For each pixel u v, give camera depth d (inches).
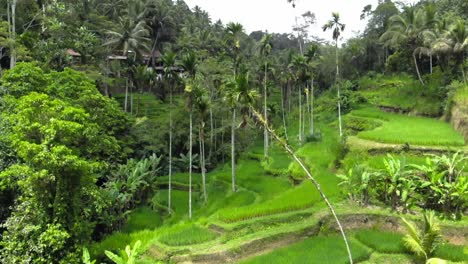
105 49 2260.1
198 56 2197.3
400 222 854.5
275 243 837.8
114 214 1198.3
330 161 1353.3
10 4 1742.1
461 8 2222.0
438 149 1139.9
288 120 2391.7
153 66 2699.3
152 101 2492.6
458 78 1697.8
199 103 1353.3
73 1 2605.8
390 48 2751.0
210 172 1828.2
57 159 762.8
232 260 786.8
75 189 832.3
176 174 1772.9
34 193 797.9
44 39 1957.4
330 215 895.7
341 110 2148.1
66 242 809.5
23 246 775.7
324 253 756.6
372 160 1103.6
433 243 709.9
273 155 1825.8
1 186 834.2
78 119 899.4
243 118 1248.8
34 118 844.6
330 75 2829.7
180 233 882.1
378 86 2341.3
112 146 1135.0
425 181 901.2
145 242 895.1
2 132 931.3
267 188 1423.5
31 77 1132.5
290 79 2130.9
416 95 1937.7
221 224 906.7
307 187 1098.7
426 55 2178.9
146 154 1764.3
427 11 2074.3
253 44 3245.6
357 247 784.9
